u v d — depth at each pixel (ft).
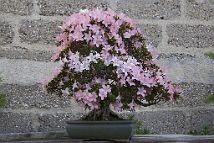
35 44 12.25
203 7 12.98
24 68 12.14
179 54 12.74
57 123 12.06
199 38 12.87
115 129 8.47
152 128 12.30
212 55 12.30
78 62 8.70
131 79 8.68
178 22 12.82
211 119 12.65
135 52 9.06
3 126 11.92
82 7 12.49
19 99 12.03
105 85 8.66
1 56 12.09
